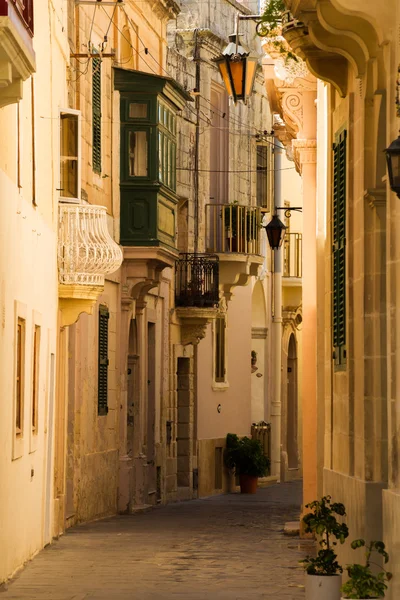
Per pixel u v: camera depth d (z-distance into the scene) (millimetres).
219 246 74625
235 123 78875
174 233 62188
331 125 35188
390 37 25953
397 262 25062
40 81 41719
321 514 28375
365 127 28844
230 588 33156
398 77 24625
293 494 78188
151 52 66062
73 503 50938
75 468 51188
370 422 28875
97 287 46781
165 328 67625
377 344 28891
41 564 38094
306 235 45375
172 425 69500
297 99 44531
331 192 34938
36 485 40594
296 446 93375
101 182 55781
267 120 85375
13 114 35312
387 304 25922
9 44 26844
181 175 70188
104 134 56688
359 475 29562
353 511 29891
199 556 40312
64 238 46094
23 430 37719
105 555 40469
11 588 33094
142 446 62125
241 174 80188
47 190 43219
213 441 77000
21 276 36781
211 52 74812
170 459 69062
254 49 82750
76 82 51219
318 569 26891
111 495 57156
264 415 87438
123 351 59094
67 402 49562
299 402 93812
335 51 29219
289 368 94000
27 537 38750
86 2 51344
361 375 29484
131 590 32781
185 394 73188
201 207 73188
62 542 44375
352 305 30922
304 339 46000
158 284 61062
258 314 87188
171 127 61375
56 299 45625
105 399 56094
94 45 55031
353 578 23391
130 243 58594
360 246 29578
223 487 78750
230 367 80812
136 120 58656
